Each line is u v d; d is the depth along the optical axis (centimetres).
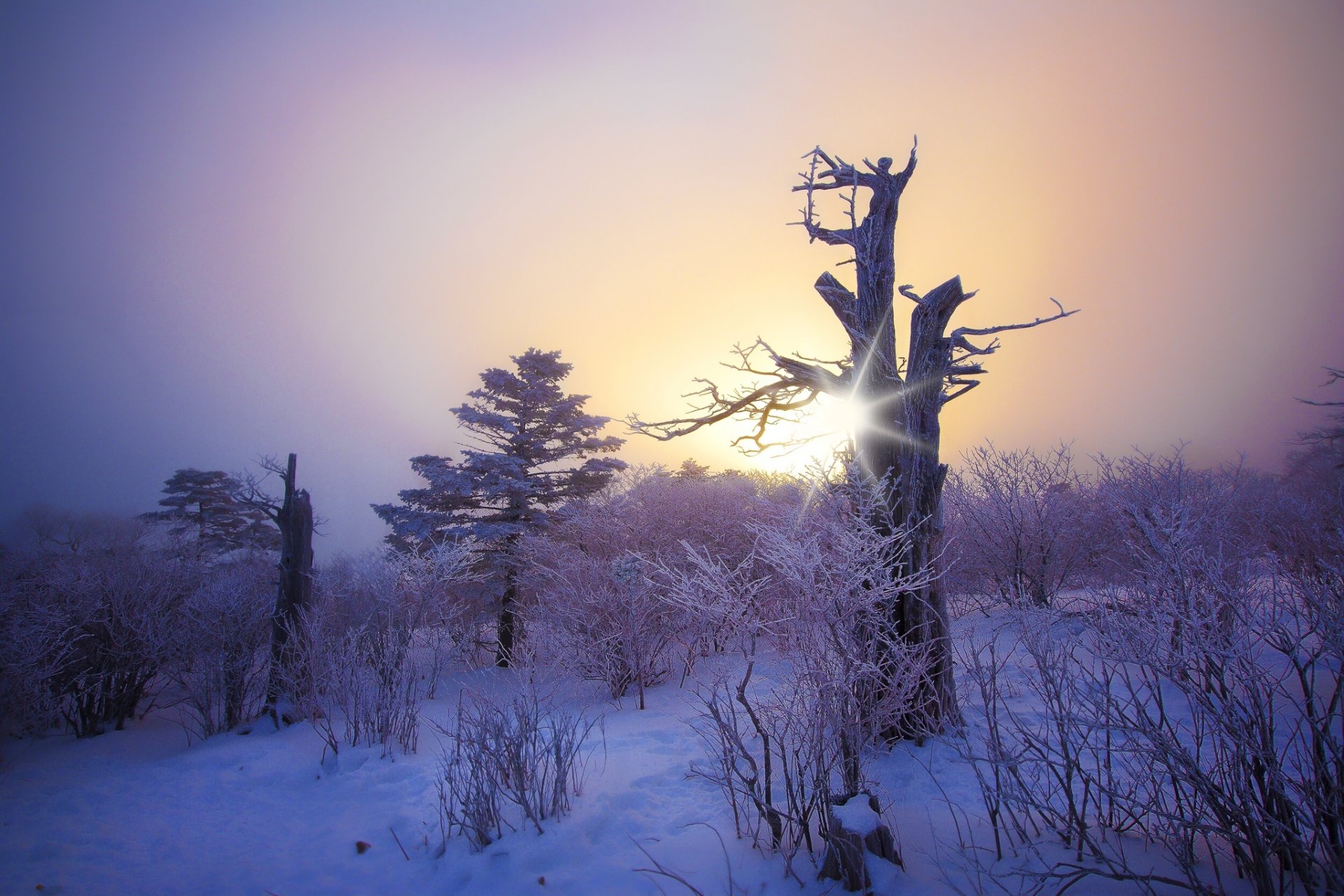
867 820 364
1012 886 334
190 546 1524
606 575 889
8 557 1095
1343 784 284
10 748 786
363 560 1048
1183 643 320
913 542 598
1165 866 340
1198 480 830
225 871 446
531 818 452
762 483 1357
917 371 677
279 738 742
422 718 757
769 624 474
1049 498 973
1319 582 328
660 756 580
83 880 440
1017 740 479
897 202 721
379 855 452
